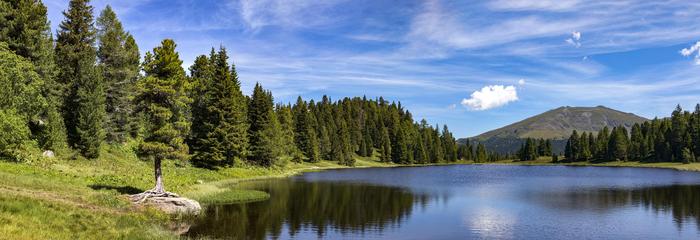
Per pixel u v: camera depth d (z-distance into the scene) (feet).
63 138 159.02
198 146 232.94
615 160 605.73
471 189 211.41
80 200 90.94
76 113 169.68
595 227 113.29
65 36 191.11
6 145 124.67
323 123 552.41
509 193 193.06
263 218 117.80
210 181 200.03
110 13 232.12
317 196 170.81
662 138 552.82
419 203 156.04
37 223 64.75
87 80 172.35
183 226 100.99
